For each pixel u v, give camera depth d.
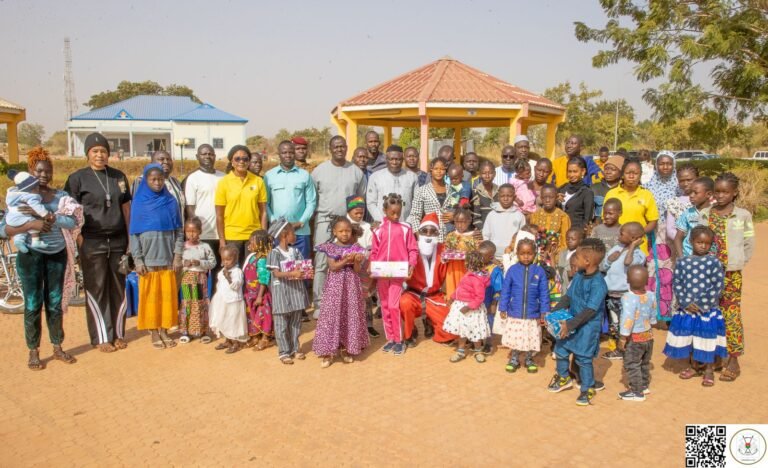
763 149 47.41
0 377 5.43
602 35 20.06
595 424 4.47
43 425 4.45
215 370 5.62
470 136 36.34
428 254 6.49
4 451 4.05
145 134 53.94
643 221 6.36
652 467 3.85
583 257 4.77
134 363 5.82
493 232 6.58
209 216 6.95
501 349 6.36
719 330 5.22
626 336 4.91
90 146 6.04
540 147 36.72
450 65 16.25
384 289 6.14
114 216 6.13
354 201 6.07
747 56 18.64
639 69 18.77
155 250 6.13
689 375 5.45
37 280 5.58
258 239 6.18
